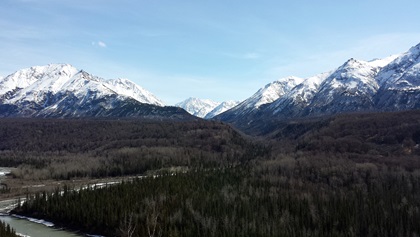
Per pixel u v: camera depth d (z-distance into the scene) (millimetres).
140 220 145375
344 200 180000
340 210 168250
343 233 155375
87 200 170000
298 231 150750
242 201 177000
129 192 178625
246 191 197250
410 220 162750
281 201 178500
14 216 175500
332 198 183625
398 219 163875
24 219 170750
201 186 199250
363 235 158125
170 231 136250
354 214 166125
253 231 143375
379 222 160500
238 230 142875
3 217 173875
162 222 145750
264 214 163500
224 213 157625
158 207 156625
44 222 165375
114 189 185625
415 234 152125
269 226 150000
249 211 163375
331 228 157875
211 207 163500
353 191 199250
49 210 170250
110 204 162125
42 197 181750
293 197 187500
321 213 167500
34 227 157750
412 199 186250
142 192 178375
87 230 152750
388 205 178000
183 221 150375
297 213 166750
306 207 172375
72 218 160125
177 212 154500
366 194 194125
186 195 178500
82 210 159750
